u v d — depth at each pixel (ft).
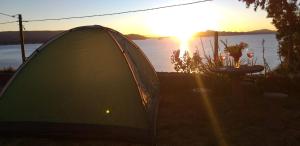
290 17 20.74
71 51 8.80
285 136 8.66
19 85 8.76
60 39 8.89
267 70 15.43
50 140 8.67
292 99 12.25
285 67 17.85
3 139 8.75
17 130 8.77
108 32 8.97
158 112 11.09
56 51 8.82
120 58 8.64
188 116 10.71
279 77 13.84
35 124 8.71
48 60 8.79
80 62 8.71
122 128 8.35
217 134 9.00
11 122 8.77
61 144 8.43
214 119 10.29
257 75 14.53
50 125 8.66
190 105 11.99
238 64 12.13
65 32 9.03
